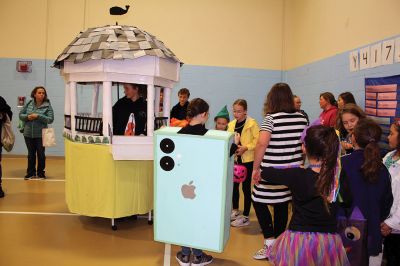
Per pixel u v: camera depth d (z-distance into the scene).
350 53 5.24
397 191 2.36
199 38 7.96
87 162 3.72
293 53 7.72
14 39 7.75
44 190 5.25
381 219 2.29
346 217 2.23
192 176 2.71
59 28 7.81
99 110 7.79
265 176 2.14
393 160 2.49
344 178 2.21
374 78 4.51
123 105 4.02
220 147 2.64
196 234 2.75
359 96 4.98
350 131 3.09
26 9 7.74
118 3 7.83
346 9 5.42
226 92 8.04
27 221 3.96
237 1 7.98
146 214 4.40
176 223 2.78
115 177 3.67
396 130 2.48
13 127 7.84
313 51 6.63
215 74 8.00
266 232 3.14
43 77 7.83
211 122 8.05
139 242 3.50
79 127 3.76
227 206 2.78
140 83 3.61
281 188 3.01
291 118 2.99
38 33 7.78
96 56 3.44
